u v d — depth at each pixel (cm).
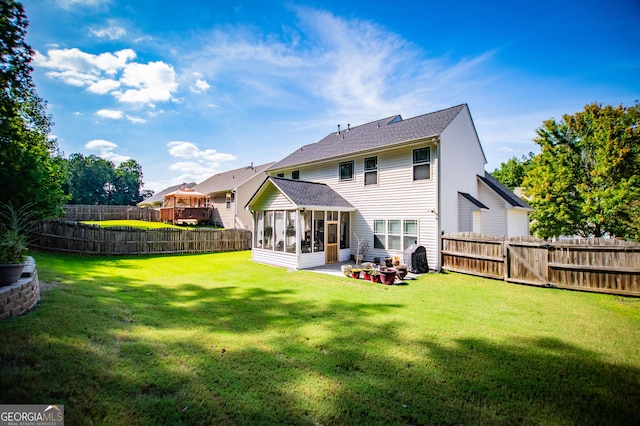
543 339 503
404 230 1292
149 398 289
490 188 1515
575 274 868
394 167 1334
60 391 275
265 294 798
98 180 5909
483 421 287
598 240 831
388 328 548
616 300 758
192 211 2841
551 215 1697
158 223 2905
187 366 362
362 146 1466
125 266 1173
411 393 331
